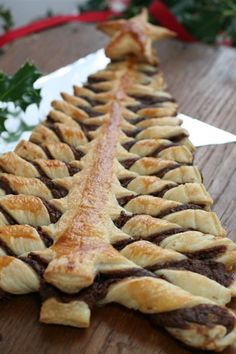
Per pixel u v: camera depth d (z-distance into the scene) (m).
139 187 0.70
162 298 0.58
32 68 0.88
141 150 0.76
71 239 0.62
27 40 1.09
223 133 0.88
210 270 0.62
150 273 0.60
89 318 0.59
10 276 0.61
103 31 1.00
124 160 0.75
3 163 0.72
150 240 0.64
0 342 0.59
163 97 0.88
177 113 0.90
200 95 0.96
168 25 1.10
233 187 0.78
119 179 0.72
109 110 0.83
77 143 0.78
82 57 1.05
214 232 0.66
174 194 0.69
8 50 1.06
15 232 0.63
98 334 0.59
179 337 0.58
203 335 0.56
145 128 0.80
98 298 0.60
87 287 0.60
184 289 0.60
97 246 0.62
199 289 0.60
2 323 0.61
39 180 0.70
